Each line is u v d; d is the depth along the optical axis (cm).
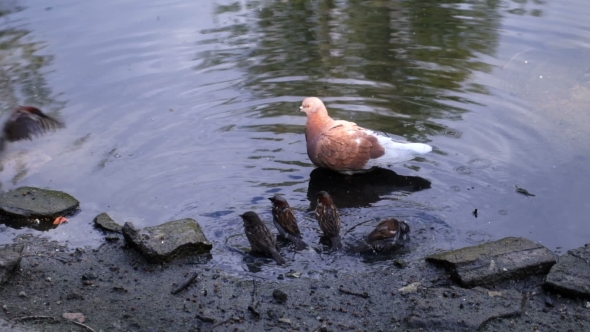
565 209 235
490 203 239
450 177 253
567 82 299
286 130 281
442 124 279
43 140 270
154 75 313
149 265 215
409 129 276
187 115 288
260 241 217
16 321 194
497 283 206
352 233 227
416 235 226
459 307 196
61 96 295
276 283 208
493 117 283
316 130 260
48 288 206
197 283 208
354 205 241
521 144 267
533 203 238
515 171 253
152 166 258
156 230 220
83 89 301
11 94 293
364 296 202
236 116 288
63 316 196
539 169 254
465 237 224
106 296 204
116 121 282
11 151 263
